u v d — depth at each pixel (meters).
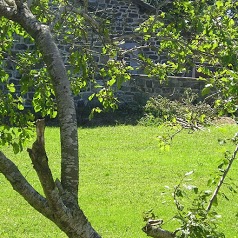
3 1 4.28
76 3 5.96
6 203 12.01
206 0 6.11
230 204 11.81
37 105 6.80
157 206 11.84
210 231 4.37
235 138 5.64
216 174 5.61
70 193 3.84
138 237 10.12
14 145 6.43
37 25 4.13
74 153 3.91
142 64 6.90
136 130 20.48
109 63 6.73
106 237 10.09
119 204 12.09
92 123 21.66
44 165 3.44
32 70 6.67
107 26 6.61
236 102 5.53
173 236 4.41
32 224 10.76
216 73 5.70
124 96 22.97
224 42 5.48
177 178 14.34
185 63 6.82
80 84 6.96
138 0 23.12
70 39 6.70
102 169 15.10
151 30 6.08
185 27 5.90
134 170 15.04
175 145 17.94
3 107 6.60
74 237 3.80
